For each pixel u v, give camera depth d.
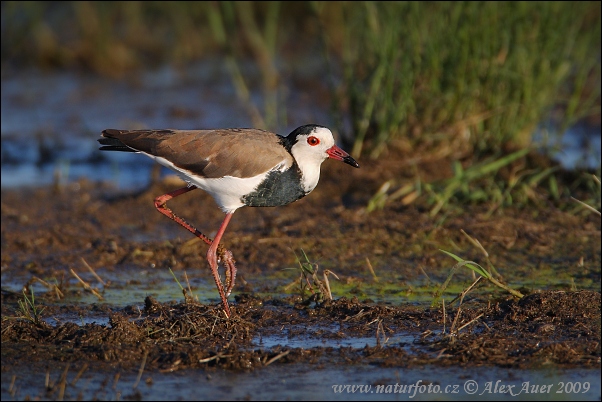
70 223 14.45
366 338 9.54
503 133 15.99
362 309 10.24
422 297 11.07
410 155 15.82
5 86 23.31
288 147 10.66
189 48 26.12
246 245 13.23
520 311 9.99
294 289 11.58
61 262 12.78
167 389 8.28
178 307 10.38
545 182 15.28
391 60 15.35
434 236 13.31
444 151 15.88
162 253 13.02
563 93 19.66
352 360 8.91
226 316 9.87
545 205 14.44
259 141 10.45
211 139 10.36
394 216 14.11
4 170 17.52
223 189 10.45
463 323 9.81
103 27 25.06
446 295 11.12
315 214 14.45
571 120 16.66
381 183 15.26
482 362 8.80
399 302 10.85
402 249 13.00
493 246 13.02
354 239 13.30
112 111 21.14
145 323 9.61
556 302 10.08
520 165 15.36
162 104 21.62
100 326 9.52
